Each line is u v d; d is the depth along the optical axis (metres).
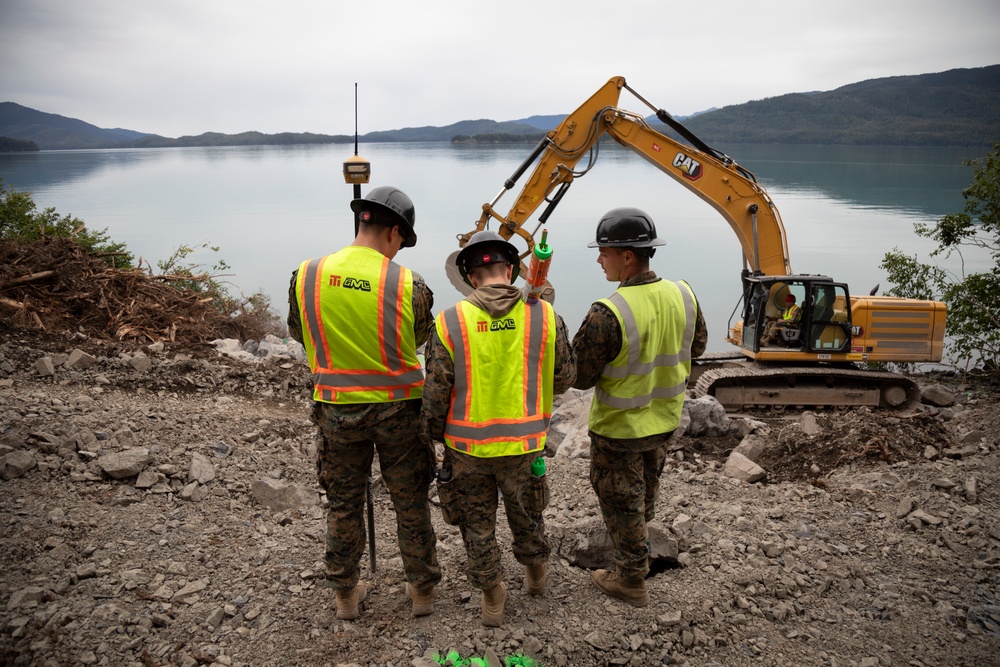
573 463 5.65
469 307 2.94
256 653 2.99
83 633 2.98
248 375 8.27
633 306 3.14
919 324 10.48
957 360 13.12
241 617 3.23
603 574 3.55
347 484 3.11
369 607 3.40
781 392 10.56
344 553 3.13
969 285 13.16
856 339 10.50
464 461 2.95
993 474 5.10
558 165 10.53
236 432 5.86
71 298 9.95
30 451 4.61
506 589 3.55
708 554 3.95
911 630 3.44
